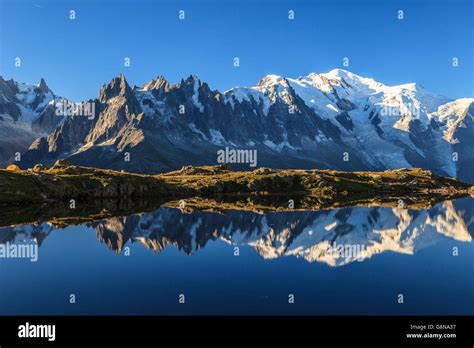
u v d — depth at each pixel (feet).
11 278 167.43
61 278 167.32
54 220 342.44
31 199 522.47
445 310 129.59
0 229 290.35
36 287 155.12
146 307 133.49
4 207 465.47
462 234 273.75
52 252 217.15
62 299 141.59
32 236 263.29
